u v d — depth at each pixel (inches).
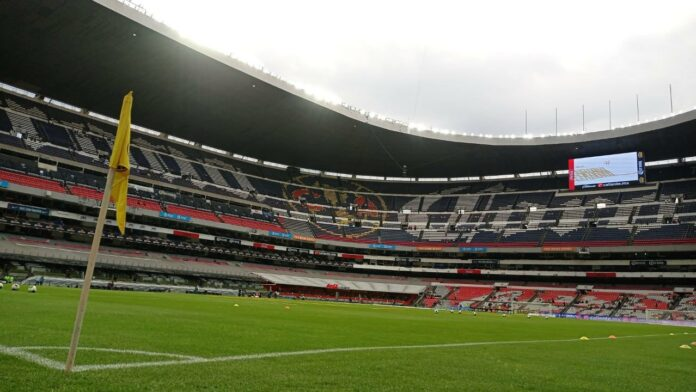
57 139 2381.9
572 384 270.7
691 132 2394.2
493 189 3358.8
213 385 206.7
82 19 1658.5
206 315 685.3
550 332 868.0
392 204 3454.7
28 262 1935.3
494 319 1355.8
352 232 3181.6
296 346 377.4
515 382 266.4
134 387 193.9
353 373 261.4
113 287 1931.6
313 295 2805.1
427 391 224.4
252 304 1259.8
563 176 3213.6
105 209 219.9
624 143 2610.7
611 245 2588.6
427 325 850.8
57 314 485.1
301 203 3267.7
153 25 1684.3
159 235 2544.3
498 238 2935.5
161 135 2979.8
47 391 178.9
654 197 2815.0
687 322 1913.1
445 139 2672.2
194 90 2199.8
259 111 2404.0
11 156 2160.4
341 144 2842.0
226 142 2967.5
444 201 3390.7
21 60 2027.6
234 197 2928.2
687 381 305.9
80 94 2377.0
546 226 2910.9
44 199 2174.0
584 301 2578.7
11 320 397.7
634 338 831.1
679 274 2456.9
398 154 2982.3
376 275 3193.9
